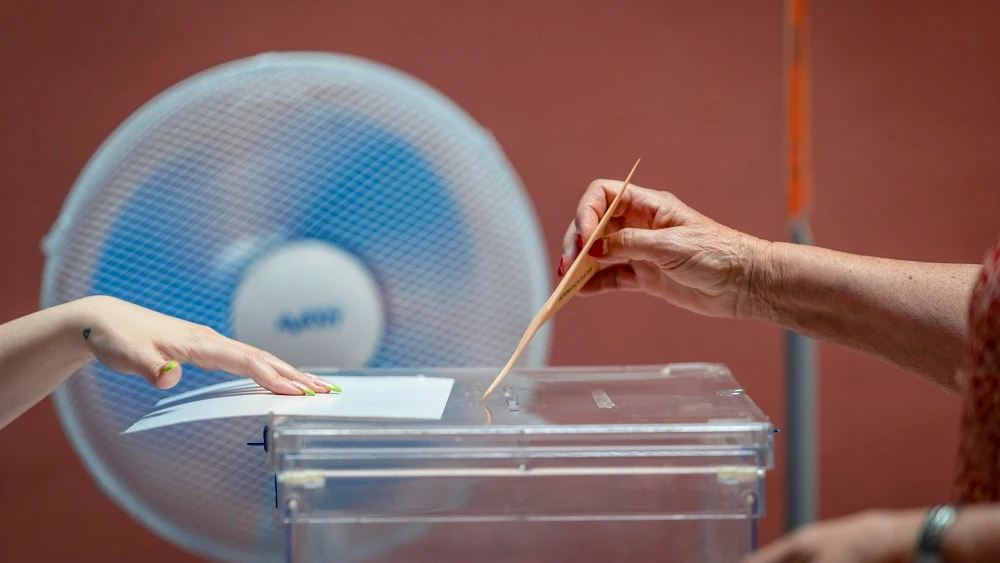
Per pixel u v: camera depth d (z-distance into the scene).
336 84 2.93
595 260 2.94
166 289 2.90
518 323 2.99
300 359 2.90
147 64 3.67
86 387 2.91
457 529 2.64
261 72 2.91
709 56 3.83
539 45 3.79
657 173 3.85
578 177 3.84
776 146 3.85
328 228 2.93
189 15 3.67
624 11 3.80
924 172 3.92
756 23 3.82
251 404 2.72
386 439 2.64
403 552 2.64
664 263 2.92
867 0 3.87
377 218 2.94
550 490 2.64
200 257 2.90
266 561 2.95
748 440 2.64
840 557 2.45
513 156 3.82
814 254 2.90
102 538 3.82
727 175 3.86
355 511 2.63
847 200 3.93
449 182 2.96
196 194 2.91
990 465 2.58
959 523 2.45
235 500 2.94
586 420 2.67
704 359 3.95
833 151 3.92
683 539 2.64
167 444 2.92
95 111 3.67
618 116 3.83
